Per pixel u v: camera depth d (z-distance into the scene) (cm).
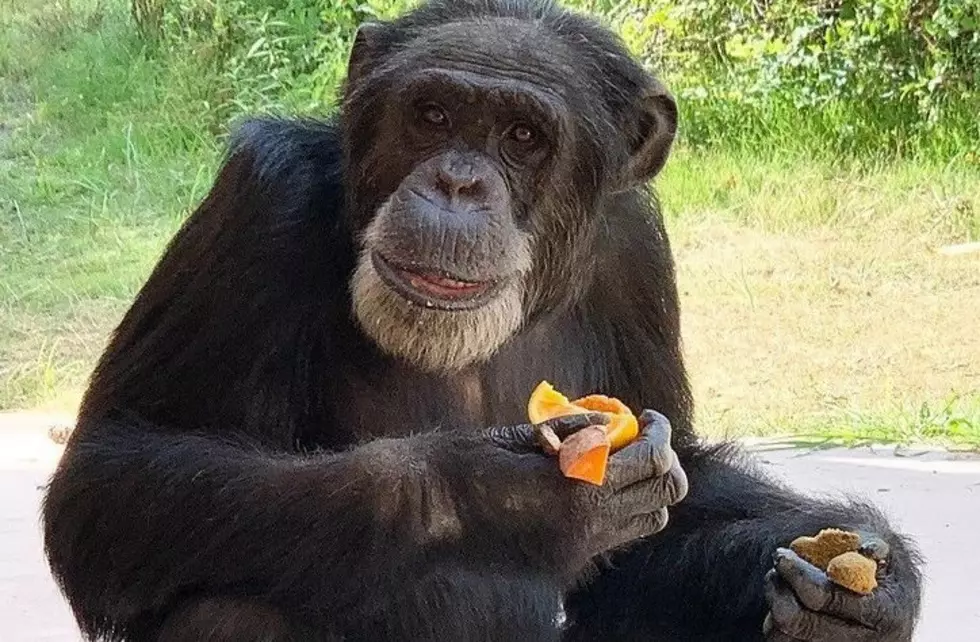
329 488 211
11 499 296
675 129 233
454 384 231
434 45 223
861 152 526
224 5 605
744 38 559
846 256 456
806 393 362
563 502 207
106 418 223
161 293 226
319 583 212
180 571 214
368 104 222
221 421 223
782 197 498
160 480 215
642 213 240
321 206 227
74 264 473
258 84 576
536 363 235
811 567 216
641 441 207
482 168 219
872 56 543
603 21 240
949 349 386
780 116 541
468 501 209
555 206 226
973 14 525
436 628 224
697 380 372
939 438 324
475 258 216
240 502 212
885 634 217
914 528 282
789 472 306
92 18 651
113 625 222
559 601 235
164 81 594
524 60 223
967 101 530
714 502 238
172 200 520
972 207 479
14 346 412
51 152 561
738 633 234
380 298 217
